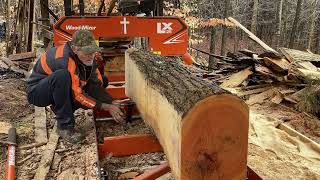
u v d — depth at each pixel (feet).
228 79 22.04
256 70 20.95
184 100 7.54
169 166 8.98
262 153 13.53
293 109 18.45
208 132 7.34
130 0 20.25
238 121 7.42
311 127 16.51
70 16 16.96
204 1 69.10
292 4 93.86
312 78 18.89
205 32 89.20
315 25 91.04
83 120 13.34
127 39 18.89
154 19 17.85
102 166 11.10
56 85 11.06
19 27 30.63
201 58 63.93
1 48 40.96
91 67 11.70
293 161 13.02
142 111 12.02
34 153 10.91
